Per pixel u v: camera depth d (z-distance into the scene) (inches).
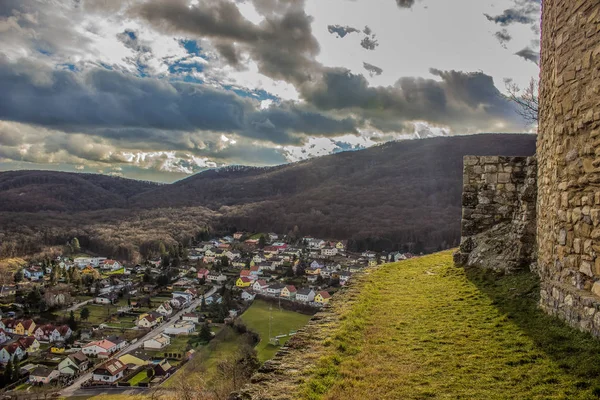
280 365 208.7
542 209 283.0
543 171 281.4
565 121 218.7
